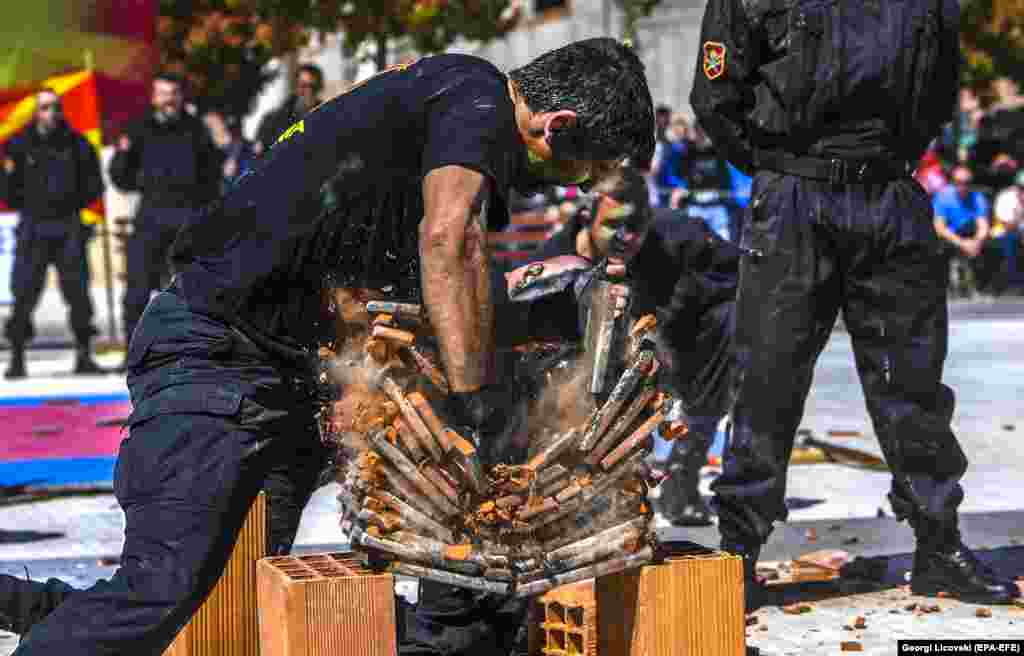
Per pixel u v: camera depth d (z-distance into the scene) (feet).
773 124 20.57
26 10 68.44
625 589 14.29
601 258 22.16
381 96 13.80
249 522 14.53
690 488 27.09
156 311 14.57
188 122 54.29
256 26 82.94
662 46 98.94
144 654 13.76
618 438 13.83
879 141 20.48
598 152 13.56
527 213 52.31
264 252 14.08
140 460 13.99
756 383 20.86
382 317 13.47
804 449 34.91
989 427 37.99
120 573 13.79
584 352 14.61
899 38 20.17
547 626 16.19
